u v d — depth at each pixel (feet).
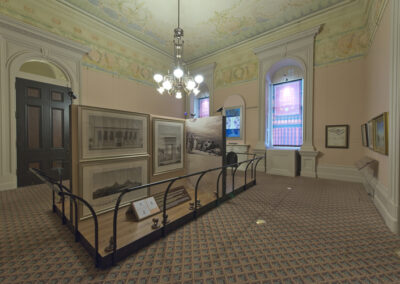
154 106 29.37
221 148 13.20
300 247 7.70
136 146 11.73
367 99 16.92
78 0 18.76
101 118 10.00
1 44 15.67
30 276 6.00
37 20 17.63
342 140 19.42
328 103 20.22
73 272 6.19
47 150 18.57
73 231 8.59
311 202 12.92
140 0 18.86
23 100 17.08
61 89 19.43
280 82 24.91
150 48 27.96
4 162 16.05
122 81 25.07
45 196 14.30
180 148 15.06
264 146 24.61
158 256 7.09
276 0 18.66
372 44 15.07
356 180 18.75
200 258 6.99
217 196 12.25
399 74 8.87
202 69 31.27
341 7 18.95
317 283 5.81
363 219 10.28
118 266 6.51
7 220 10.10
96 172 9.78
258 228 9.28
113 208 10.45
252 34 24.82
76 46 20.01
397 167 8.95
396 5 9.09
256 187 16.90
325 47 20.35
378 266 6.57
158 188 13.21
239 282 5.83
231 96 28.14
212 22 22.34
